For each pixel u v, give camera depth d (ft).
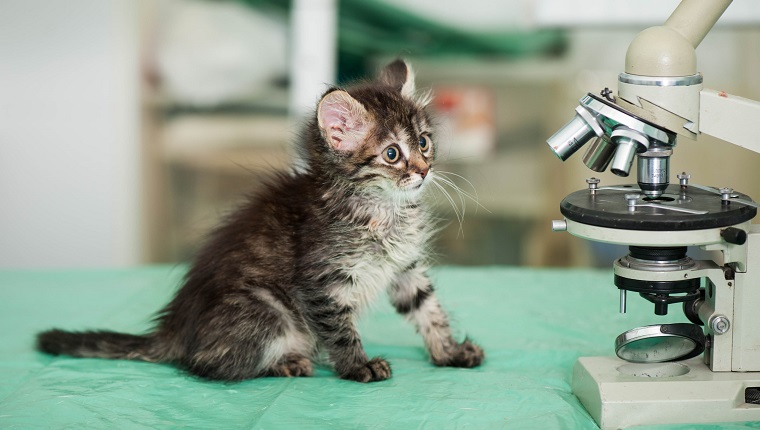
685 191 2.92
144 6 5.52
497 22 5.34
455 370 3.23
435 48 5.45
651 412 2.85
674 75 2.72
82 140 5.59
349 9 5.37
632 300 3.73
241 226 3.35
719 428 2.82
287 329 3.28
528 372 3.21
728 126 2.76
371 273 3.28
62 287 3.96
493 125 5.46
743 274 2.88
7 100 5.50
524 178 5.49
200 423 2.90
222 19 5.61
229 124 5.73
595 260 5.58
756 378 2.89
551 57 5.36
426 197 3.44
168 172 5.76
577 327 3.52
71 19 5.42
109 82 5.53
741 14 4.76
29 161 5.59
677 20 2.78
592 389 2.91
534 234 5.56
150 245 5.76
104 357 3.33
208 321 3.22
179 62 5.63
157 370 3.25
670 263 2.84
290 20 5.59
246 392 3.11
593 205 2.82
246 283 3.26
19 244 5.69
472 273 4.09
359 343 3.26
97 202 5.67
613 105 2.72
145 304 3.77
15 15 5.39
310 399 3.02
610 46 5.29
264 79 5.69
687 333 2.89
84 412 2.97
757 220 4.98
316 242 3.23
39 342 3.36
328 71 5.31
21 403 3.01
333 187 3.26
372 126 3.24
